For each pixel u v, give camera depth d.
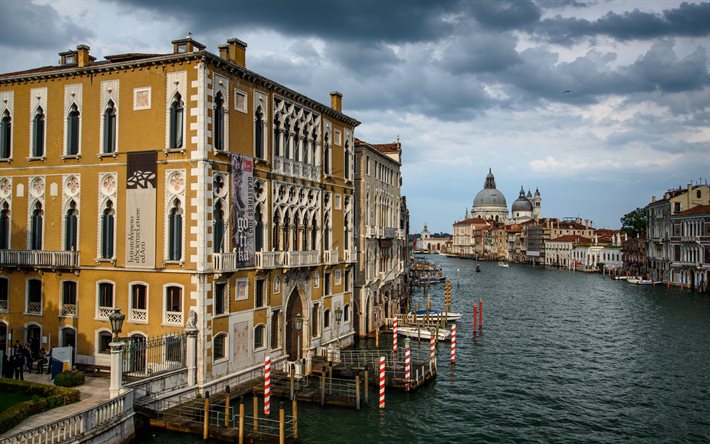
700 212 90.31
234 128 28.38
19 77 29.48
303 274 34.56
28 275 29.41
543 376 36.97
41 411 20.73
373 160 49.97
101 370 27.44
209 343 26.44
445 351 44.03
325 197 37.72
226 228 27.50
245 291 29.17
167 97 26.64
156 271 26.67
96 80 28.16
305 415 27.62
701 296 83.44
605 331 53.66
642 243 118.62
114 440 21.28
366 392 29.44
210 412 25.06
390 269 55.66
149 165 26.94
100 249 27.97
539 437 26.61
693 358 42.41
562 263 164.00
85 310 28.16
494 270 152.62
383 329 50.38
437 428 27.25
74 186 28.69
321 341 36.91
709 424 28.45
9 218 30.22
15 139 30.06
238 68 28.02
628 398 32.47
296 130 34.28
